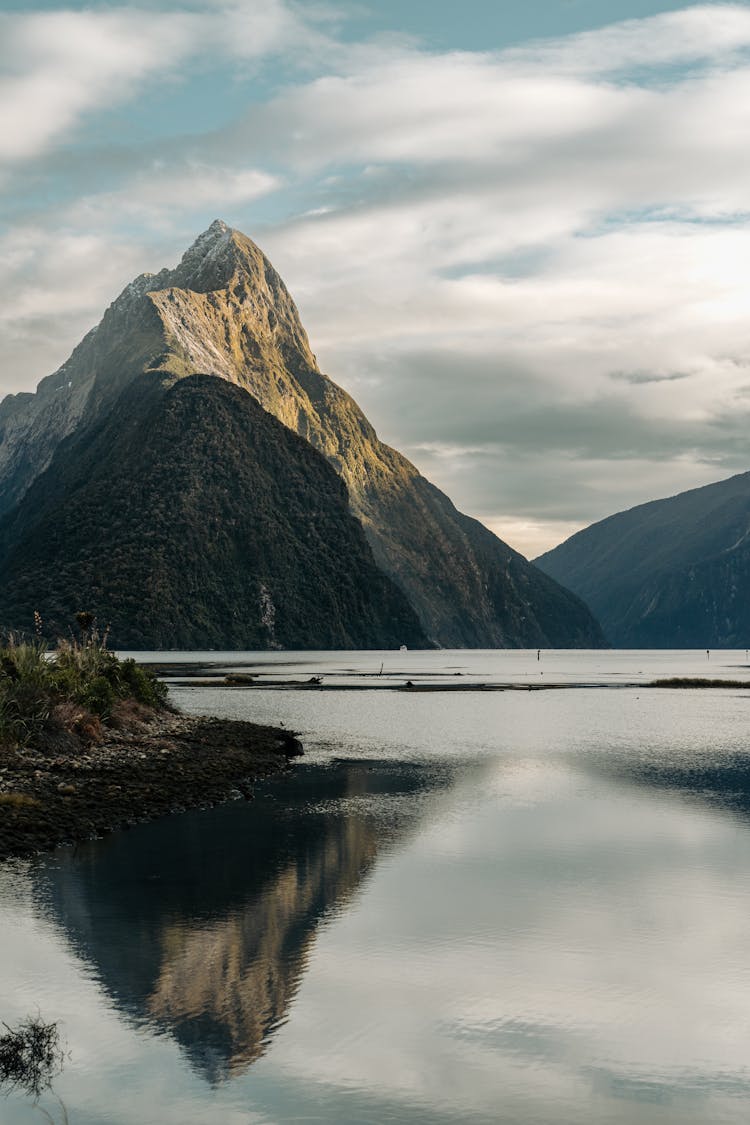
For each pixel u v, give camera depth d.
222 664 184.38
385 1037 14.48
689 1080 13.30
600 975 16.98
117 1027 14.73
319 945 18.38
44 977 16.62
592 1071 13.52
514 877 23.28
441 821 30.16
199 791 34.75
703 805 33.16
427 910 20.59
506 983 16.62
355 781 38.94
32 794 30.30
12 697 39.69
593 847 26.52
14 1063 13.52
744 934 19.14
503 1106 12.55
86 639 59.47
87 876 23.02
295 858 25.06
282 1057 13.82
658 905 21.00
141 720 52.75
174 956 17.69
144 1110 12.38
